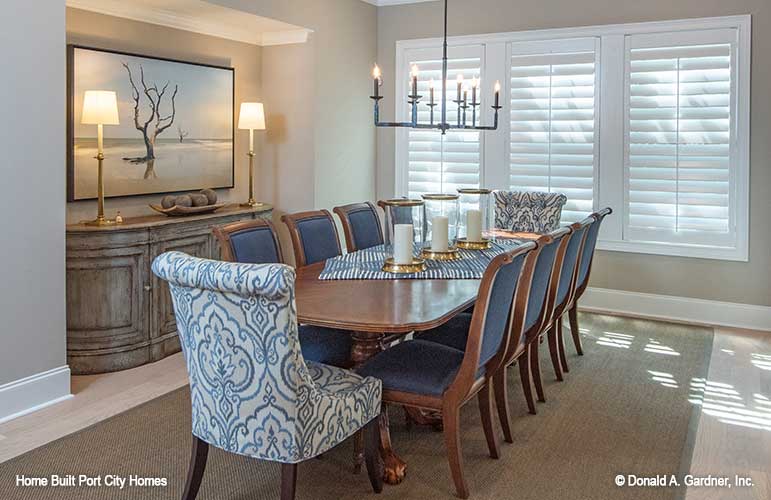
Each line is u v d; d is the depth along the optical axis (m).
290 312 1.93
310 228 3.61
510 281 2.47
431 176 5.96
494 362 2.66
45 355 3.30
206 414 2.17
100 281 3.74
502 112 5.57
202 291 2.02
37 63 3.17
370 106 6.06
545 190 5.46
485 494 2.47
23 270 3.17
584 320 5.09
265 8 4.67
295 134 5.38
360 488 2.51
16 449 2.82
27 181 3.16
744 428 3.09
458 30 5.72
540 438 2.97
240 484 2.54
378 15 6.06
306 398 2.04
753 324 4.85
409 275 3.03
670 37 4.90
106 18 4.12
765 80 4.64
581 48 5.22
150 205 4.32
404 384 2.46
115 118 3.85
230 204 5.11
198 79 4.80
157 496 2.43
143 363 3.97
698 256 4.96
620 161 5.16
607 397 3.49
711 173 4.86
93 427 3.05
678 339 4.58
